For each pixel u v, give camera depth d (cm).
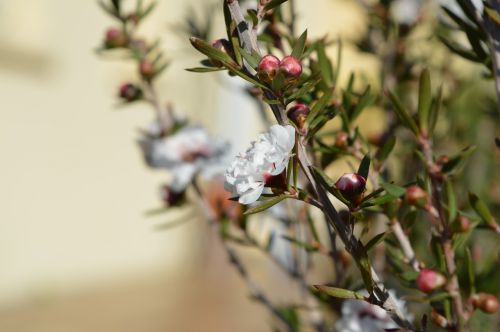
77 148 162
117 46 38
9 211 148
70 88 157
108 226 172
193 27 41
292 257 38
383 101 36
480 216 27
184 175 38
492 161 44
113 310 155
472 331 33
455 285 26
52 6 150
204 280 176
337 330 31
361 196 25
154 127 40
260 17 26
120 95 39
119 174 174
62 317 149
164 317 151
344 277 32
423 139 28
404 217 30
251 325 146
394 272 30
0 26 141
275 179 25
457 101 44
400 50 39
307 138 26
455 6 32
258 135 26
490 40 27
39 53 149
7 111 145
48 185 156
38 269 156
